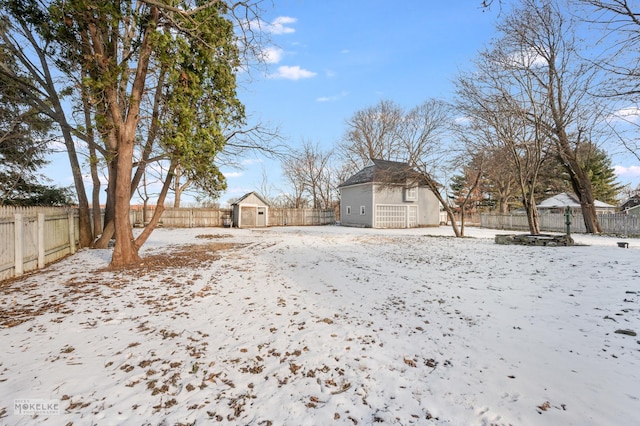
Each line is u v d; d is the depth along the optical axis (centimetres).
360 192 2725
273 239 1505
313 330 375
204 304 475
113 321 401
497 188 3262
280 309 453
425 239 1492
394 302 484
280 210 2964
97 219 1181
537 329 369
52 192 1350
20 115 905
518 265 752
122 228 757
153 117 771
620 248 946
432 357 307
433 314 429
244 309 453
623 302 446
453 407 229
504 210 3114
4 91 855
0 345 328
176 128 709
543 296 496
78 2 577
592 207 1744
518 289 543
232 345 335
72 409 225
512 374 272
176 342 342
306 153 3719
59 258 847
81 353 313
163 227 2473
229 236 1673
